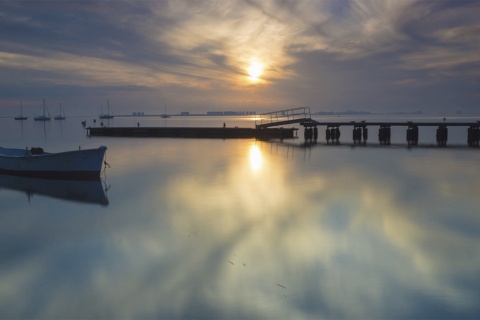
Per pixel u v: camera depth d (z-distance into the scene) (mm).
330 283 8250
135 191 18016
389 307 7312
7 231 12094
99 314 7215
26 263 9500
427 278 8430
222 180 20469
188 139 48938
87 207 15117
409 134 41875
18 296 7875
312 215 13422
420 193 16844
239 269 8992
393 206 14562
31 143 47281
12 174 22375
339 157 29875
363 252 9953
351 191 17344
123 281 8453
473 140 39094
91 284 8352
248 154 32250
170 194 17188
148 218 13336
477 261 9305
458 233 11359
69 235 11641
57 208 15039
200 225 12406
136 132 54594
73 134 70062
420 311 7156
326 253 9883
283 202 15367
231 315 7121
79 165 21016
